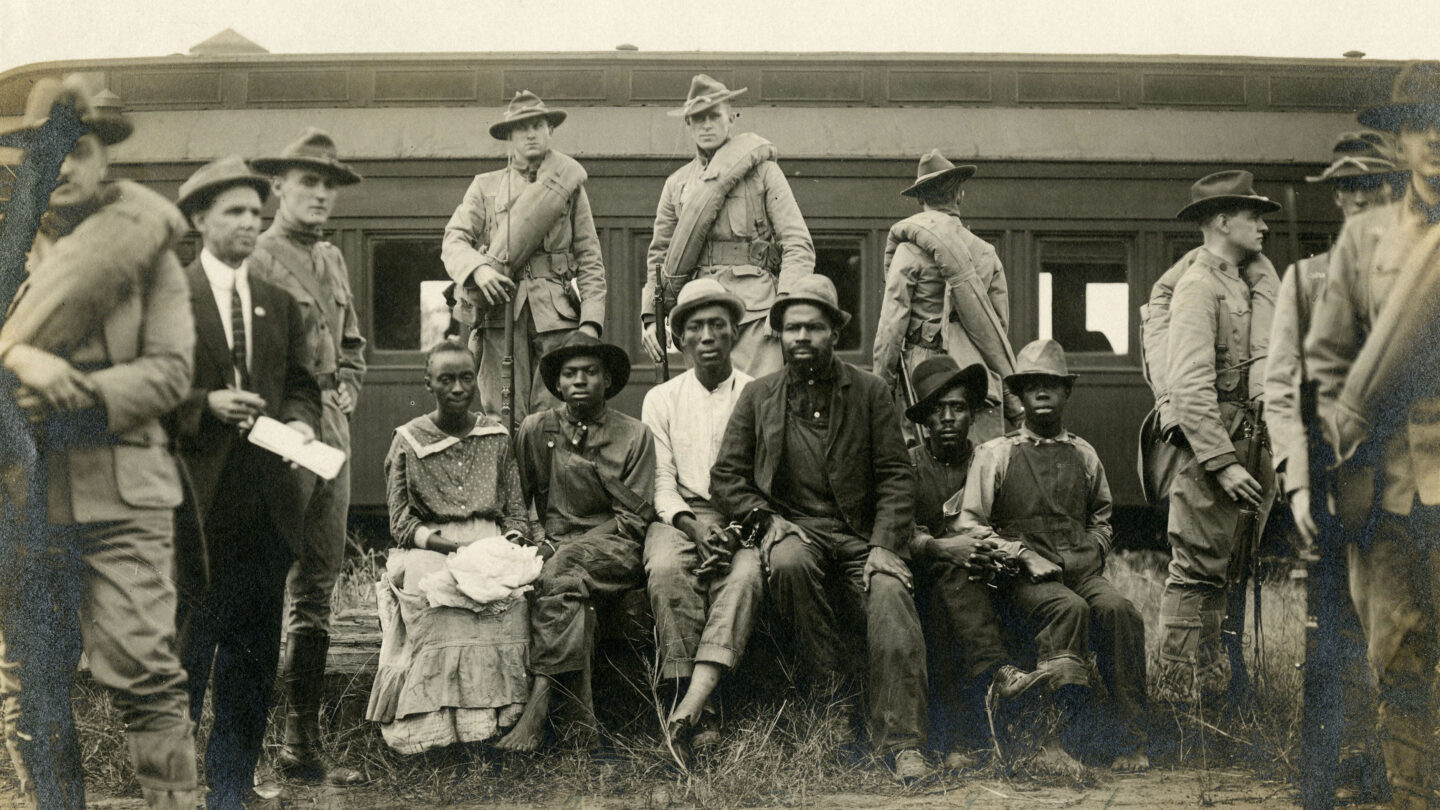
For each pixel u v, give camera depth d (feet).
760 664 15.07
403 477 15.38
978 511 15.70
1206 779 14.53
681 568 14.79
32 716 13.16
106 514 12.98
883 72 27.09
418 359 25.53
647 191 25.77
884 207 26.32
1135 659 14.97
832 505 15.37
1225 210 17.35
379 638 16.60
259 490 13.53
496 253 18.20
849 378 15.51
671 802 13.57
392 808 13.64
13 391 12.86
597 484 15.52
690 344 16.47
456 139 25.63
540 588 14.73
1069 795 13.71
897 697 14.26
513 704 14.37
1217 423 16.63
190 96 24.94
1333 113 26.99
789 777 13.83
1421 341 14.03
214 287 13.64
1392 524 14.11
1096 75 27.43
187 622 13.28
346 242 25.57
